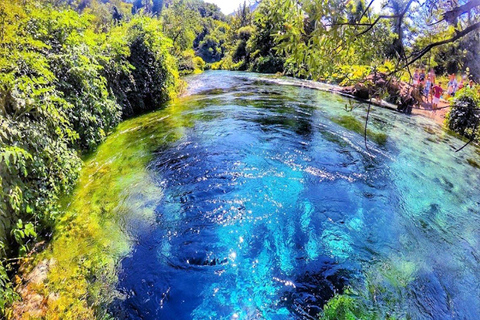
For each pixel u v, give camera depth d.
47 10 5.83
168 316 2.78
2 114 3.45
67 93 5.50
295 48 1.73
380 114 9.56
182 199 4.55
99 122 6.44
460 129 8.02
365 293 2.98
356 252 3.55
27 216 3.57
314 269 3.30
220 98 11.88
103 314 2.74
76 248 3.50
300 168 5.56
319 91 13.46
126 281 3.12
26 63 4.11
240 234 3.85
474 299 2.95
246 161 5.80
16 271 3.12
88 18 6.90
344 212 4.31
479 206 4.58
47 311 2.70
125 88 8.76
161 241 3.71
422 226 4.07
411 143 7.07
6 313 2.61
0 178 3.02
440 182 5.26
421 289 3.04
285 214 4.24
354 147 6.64
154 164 5.62
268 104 10.59
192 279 3.18
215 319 2.77
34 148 3.73
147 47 9.90
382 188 4.99
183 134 7.23
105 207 4.27
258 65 26.28
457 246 3.70
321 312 2.80
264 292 3.04
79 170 4.75
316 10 1.58
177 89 13.27
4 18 3.69
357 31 1.66
